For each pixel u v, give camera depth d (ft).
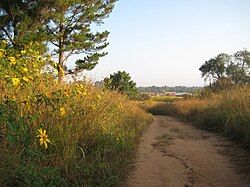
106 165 15.76
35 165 12.83
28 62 19.31
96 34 69.05
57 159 14.61
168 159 20.62
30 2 55.42
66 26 64.95
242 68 129.08
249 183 16.05
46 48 53.62
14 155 12.41
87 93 22.12
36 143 14.39
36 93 17.29
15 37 53.47
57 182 12.94
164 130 35.24
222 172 17.81
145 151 22.71
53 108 16.47
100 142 18.69
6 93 15.21
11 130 12.10
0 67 15.99
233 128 28.27
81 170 14.74
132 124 30.96
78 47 65.46
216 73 153.58
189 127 38.83
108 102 25.48
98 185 14.32
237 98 35.01
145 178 16.80
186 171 18.06
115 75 128.98
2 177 11.37
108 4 69.77
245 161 19.77
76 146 16.62
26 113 15.07
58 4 56.44
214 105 40.91
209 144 25.44
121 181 15.69
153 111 86.38
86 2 63.93
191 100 63.52
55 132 15.94
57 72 21.54
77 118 18.58
